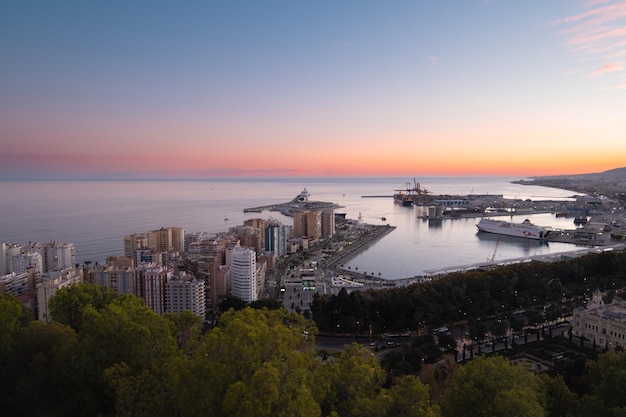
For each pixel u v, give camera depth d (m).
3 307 155.50
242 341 104.88
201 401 96.75
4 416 128.00
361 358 127.81
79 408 126.81
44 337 147.75
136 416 110.81
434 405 109.69
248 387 94.44
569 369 197.12
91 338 135.12
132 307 156.62
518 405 112.44
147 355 134.25
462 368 139.12
